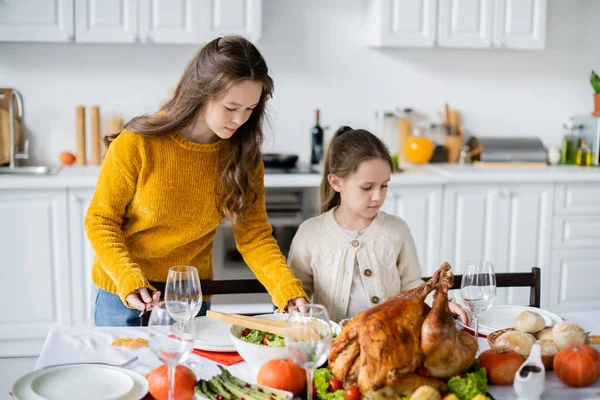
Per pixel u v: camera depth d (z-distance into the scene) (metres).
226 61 1.72
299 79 3.99
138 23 3.48
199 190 1.95
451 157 4.09
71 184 3.33
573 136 4.17
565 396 1.42
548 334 1.58
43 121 3.80
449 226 3.71
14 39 3.42
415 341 1.34
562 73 4.24
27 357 3.49
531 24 3.82
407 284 2.15
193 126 1.89
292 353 1.26
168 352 1.26
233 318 1.61
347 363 1.37
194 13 3.51
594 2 4.21
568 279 3.89
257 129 1.95
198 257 2.13
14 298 3.41
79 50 3.77
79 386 1.42
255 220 2.03
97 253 1.83
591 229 3.87
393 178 3.59
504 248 3.79
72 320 3.46
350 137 2.04
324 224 2.12
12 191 3.32
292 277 1.87
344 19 3.98
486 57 4.16
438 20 3.74
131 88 3.85
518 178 3.72
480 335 1.76
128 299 1.74
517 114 4.23
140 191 1.91
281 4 3.90
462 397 1.33
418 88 4.12
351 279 2.08
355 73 4.04
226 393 1.33
